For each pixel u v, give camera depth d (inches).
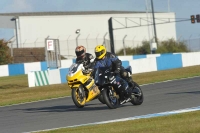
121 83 1309.1
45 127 1097.4
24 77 4116.6
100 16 7062.0
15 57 5664.4
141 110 1242.0
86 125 1037.8
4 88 3031.5
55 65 3294.8
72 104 1615.4
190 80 2176.4
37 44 6412.4
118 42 6732.3
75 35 6830.7
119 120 1075.9
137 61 3408.0
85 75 1299.2
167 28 7677.2
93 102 1576.0
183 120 964.6
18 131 1067.3
